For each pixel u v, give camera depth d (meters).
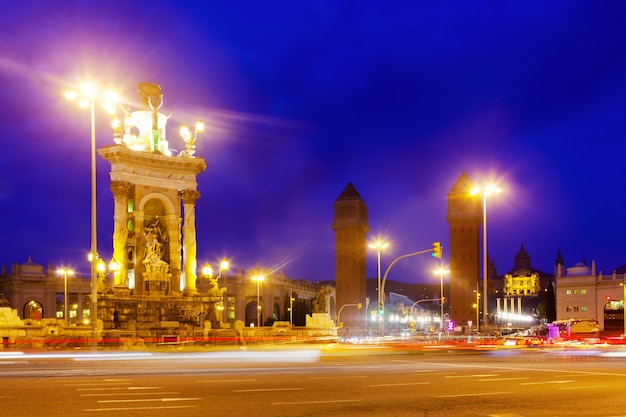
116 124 58.81
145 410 16.11
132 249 59.25
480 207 170.50
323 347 47.19
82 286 151.62
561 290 168.12
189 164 62.28
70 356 35.34
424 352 45.12
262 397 18.52
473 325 164.25
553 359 37.56
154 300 58.31
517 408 17.00
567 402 18.08
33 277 144.75
